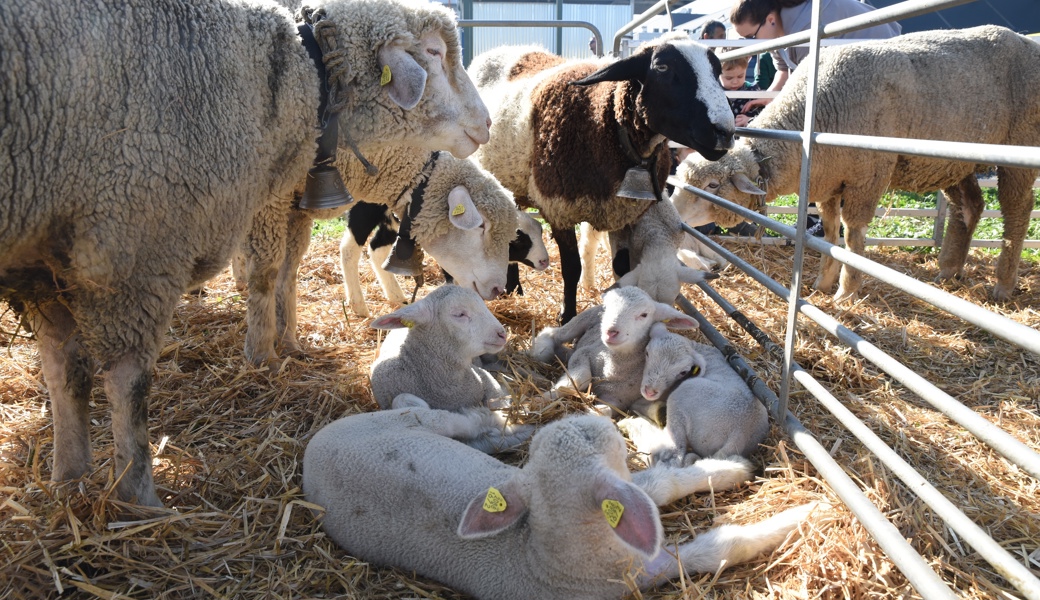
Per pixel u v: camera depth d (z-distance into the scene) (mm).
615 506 2127
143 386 2867
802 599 2510
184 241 2809
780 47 3859
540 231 5340
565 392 4000
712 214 6531
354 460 2893
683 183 6102
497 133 5508
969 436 3697
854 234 6266
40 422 3725
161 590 2598
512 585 2496
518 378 4273
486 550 2559
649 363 3801
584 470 2318
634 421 3785
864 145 2908
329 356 4715
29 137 2357
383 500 2764
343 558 2818
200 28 2754
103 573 2654
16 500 2932
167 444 3467
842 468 3238
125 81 2539
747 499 3119
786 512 2857
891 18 2715
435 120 3582
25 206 2428
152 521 2764
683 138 4523
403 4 3424
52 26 2361
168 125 2645
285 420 3807
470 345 3787
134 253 2682
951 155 2340
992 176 9039
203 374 4305
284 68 3080
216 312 5270
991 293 6512
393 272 4715
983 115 6270
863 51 6086
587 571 2412
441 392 3852
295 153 3268
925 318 5730
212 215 2867
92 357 2986
